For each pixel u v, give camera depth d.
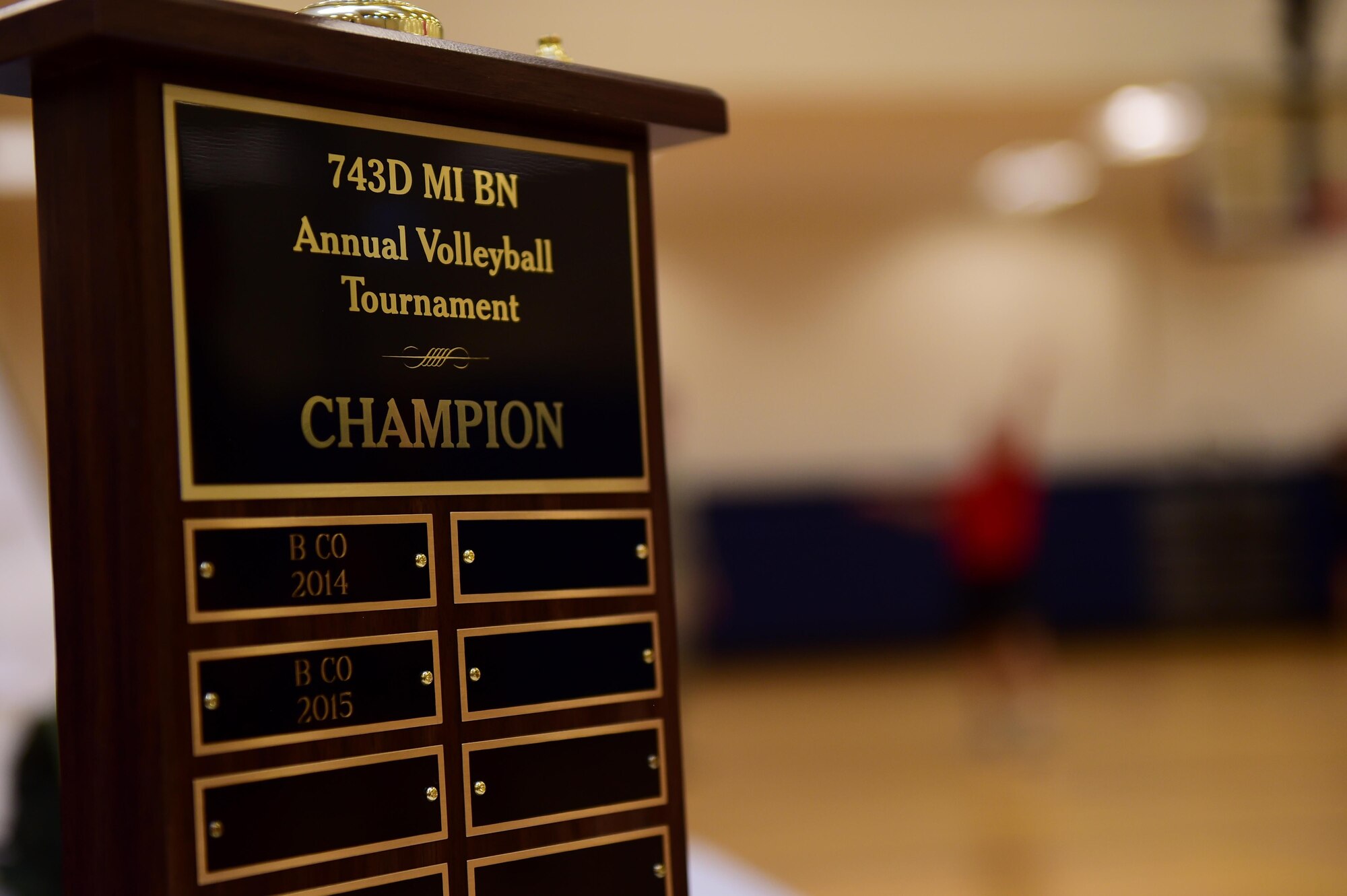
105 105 0.84
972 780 5.30
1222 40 5.77
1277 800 4.71
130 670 0.83
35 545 2.50
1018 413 6.46
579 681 1.00
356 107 0.93
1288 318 10.41
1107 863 4.01
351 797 0.89
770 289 9.98
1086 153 8.13
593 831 1.00
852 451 10.02
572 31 2.96
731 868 3.77
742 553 9.28
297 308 0.89
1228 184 7.37
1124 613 9.58
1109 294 10.31
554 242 1.02
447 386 0.95
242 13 0.83
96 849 0.85
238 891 0.84
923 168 8.60
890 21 5.43
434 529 0.94
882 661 8.97
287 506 0.87
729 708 7.47
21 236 1.54
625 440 1.04
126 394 0.83
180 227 0.84
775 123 6.59
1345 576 9.70
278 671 0.86
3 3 0.91
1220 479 9.70
